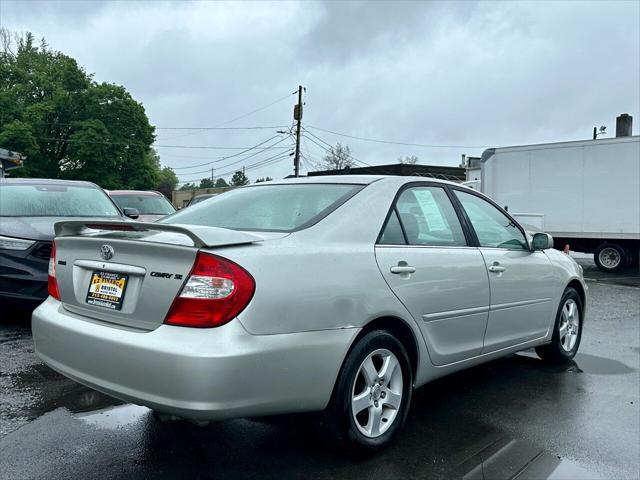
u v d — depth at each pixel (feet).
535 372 16.55
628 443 11.47
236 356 8.09
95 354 9.07
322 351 9.21
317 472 9.81
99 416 12.16
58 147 138.72
